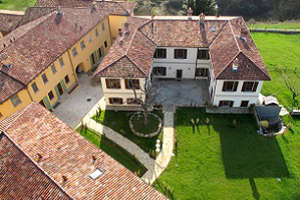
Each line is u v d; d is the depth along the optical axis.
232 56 37.00
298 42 55.91
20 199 21.11
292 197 28.84
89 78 46.59
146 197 21.39
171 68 44.38
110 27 54.75
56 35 41.56
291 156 32.81
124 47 39.00
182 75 45.22
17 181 21.98
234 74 35.41
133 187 22.00
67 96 42.59
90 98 42.09
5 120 26.23
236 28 42.19
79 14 47.78
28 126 25.50
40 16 50.38
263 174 30.92
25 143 23.84
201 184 30.00
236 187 29.69
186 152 33.41
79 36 43.72
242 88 36.97
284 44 55.06
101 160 23.94
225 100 38.81
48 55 38.38
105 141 34.94
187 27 42.59
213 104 39.34
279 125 36.94
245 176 30.73
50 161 22.67
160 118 38.03
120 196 20.94
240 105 39.41
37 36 39.59
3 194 21.89
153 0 85.31
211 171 31.27
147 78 38.28
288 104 40.47
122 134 35.84
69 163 22.88
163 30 42.56
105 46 54.25
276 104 38.12
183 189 29.55
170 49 41.78
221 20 43.25
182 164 32.06
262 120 38.09
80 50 44.97
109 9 53.00
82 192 20.42
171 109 39.50
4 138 24.28
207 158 32.66
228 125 36.81
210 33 42.00
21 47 37.09
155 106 39.81
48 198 20.25
